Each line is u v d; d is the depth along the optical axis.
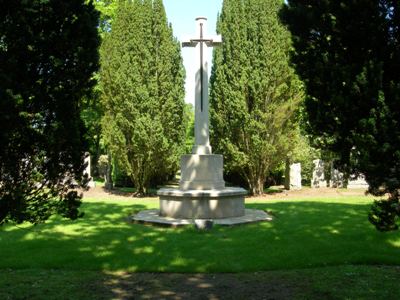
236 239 9.30
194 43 13.19
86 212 13.72
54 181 5.87
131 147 20.12
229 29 20.30
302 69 6.32
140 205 15.77
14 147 5.54
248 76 19.20
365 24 5.71
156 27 20.14
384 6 5.68
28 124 5.50
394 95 5.46
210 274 7.12
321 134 6.41
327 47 6.18
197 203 11.94
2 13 5.28
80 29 5.76
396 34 5.73
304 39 6.38
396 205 5.93
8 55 5.28
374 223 6.08
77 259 7.85
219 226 10.94
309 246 8.55
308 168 24.83
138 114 19.41
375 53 5.83
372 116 5.41
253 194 20.14
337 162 6.29
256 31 19.36
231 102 19.25
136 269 7.36
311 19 6.09
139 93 19.27
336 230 10.05
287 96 19.45
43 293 6.21
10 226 10.90
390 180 5.79
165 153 20.05
